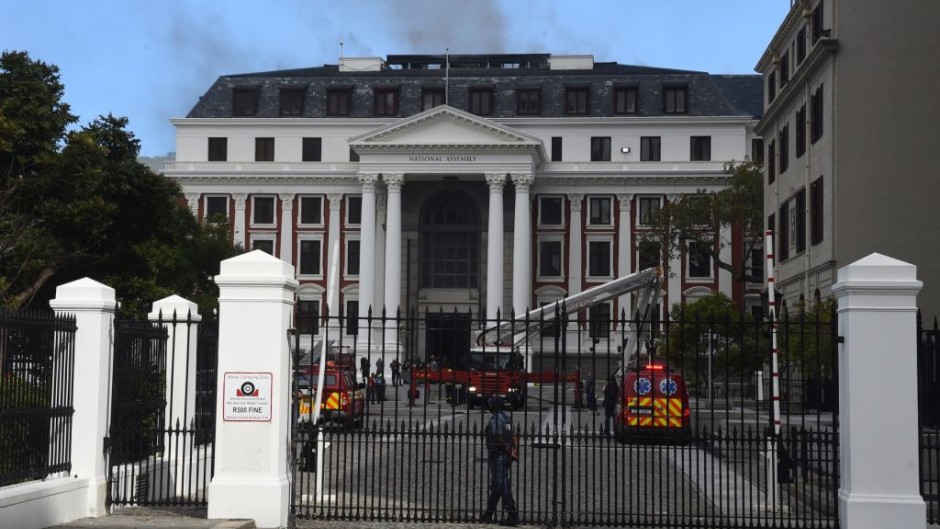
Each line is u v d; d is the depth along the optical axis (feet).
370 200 273.95
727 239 275.39
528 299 271.90
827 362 97.14
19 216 108.68
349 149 286.05
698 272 278.46
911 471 43.98
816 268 134.92
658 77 287.07
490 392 110.93
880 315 44.50
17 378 43.52
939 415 46.50
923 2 126.41
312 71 301.02
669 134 281.33
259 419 46.03
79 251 113.60
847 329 44.91
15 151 114.93
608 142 283.18
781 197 159.74
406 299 281.54
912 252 125.08
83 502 46.57
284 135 286.46
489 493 49.49
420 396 143.84
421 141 270.46
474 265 284.82
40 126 117.60
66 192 115.24
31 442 44.47
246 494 45.60
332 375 84.79
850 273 44.78
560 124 283.79
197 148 286.66
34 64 121.19
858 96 127.34
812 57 133.28
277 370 46.14
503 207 283.38
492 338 133.28
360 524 47.83
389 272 270.67
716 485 64.39
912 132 126.11
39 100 118.52
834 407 46.96
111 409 48.93
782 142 159.43
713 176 276.21
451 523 48.21
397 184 272.92
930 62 126.11
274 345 46.21
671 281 278.67
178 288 180.45
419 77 292.20
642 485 64.08
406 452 83.41
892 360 44.29
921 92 126.21
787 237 155.63
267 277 46.32
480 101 287.28
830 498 54.90
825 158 131.23
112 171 123.75
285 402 47.11
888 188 126.11
